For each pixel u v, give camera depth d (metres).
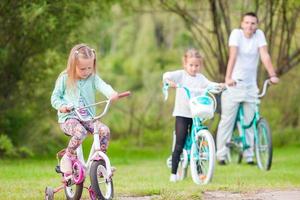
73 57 10.34
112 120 33.88
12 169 18.05
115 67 44.09
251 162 18.42
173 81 14.71
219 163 18.77
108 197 10.02
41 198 11.49
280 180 15.09
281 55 24.98
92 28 26.69
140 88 41.50
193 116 14.20
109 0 23.17
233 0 26.06
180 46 34.38
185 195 11.38
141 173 17.44
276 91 31.31
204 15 26.81
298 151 26.94
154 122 32.72
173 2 25.25
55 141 27.61
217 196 11.72
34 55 22.64
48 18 20.38
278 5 23.53
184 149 14.91
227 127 18.19
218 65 25.72
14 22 21.22
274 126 31.06
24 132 24.47
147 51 44.25
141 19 45.03
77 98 10.57
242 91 17.69
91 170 9.94
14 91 23.30
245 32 17.61
